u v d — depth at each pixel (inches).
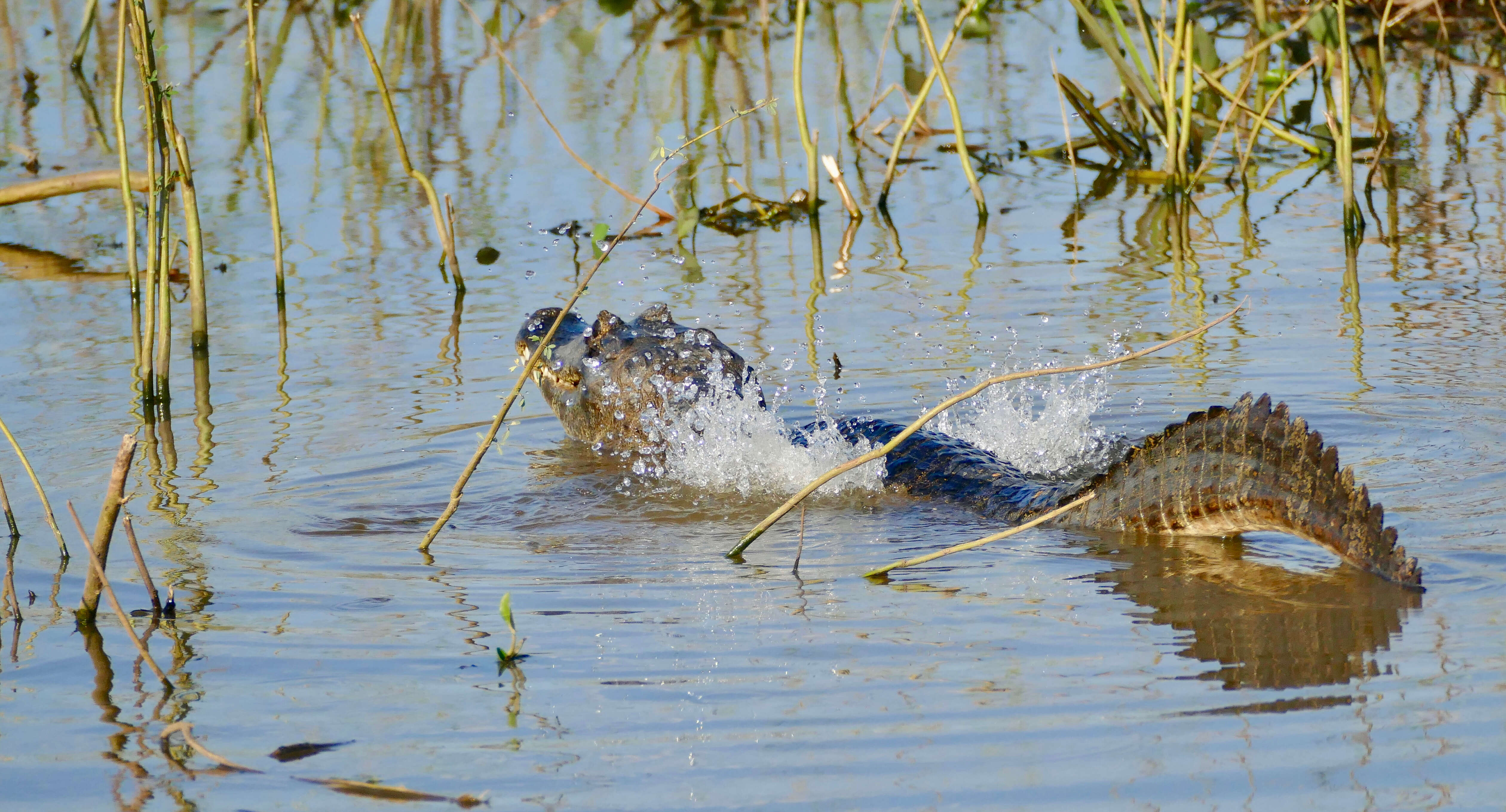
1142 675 526.3
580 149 1675.7
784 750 478.6
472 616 613.0
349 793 462.3
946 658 550.6
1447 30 2098.9
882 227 1438.2
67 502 603.8
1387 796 432.1
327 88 1963.6
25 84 1968.5
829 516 773.9
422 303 1209.4
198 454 864.9
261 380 1017.5
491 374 1029.8
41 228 1451.8
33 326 1149.1
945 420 917.2
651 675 543.5
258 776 475.2
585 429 918.4
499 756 482.9
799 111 1470.2
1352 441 823.1
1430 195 1454.2
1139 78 1684.3
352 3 2456.9
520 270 1302.9
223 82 1989.4
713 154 1688.0
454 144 1717.5
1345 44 1306.6
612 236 1412.4
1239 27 2062.0
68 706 530.0
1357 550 619.8
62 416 937.5
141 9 1024.2
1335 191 1502.2
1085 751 469.1
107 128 1765.5
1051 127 1779.0
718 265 1316.4
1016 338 1077.1
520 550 713.0
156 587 655.1
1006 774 456.1
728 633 585.0
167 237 987.9
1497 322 1050.7
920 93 1582.2
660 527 754.8
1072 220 1440.7
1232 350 1023.6
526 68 2075.5
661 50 2170.3
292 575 672.4
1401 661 526.0
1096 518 722.2
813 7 2428.6
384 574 673.6
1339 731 474.3
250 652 576.1
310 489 807.7
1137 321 1106.1
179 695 537.3
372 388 997.8
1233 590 614.2
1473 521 677.3
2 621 616.1
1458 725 472.7
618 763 474.3
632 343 914.1
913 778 455.5
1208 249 1317.7
